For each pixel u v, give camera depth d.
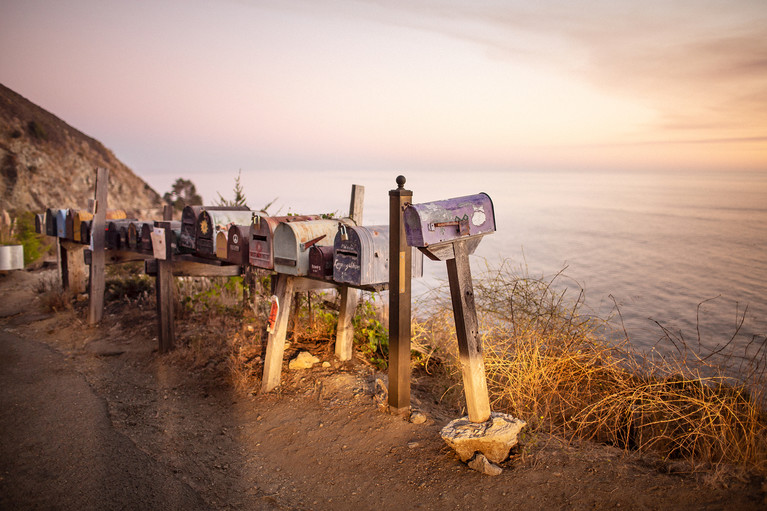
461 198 3.25
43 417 4.05
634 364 4.05
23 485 3.03
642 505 2.45
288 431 3.68
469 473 2.91
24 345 6.10
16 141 26.27
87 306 7.68
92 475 3.15
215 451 3.48
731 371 3.83
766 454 2.71
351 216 4.73
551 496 2.62
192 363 5.14
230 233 4.68
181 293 7.45
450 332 5.13
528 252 26.12
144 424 3.91
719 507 2.35
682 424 3.25
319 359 4.84
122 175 31.91
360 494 2.86
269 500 2.87
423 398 4.19
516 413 3.66
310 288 4.52
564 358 3.95
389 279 3.58
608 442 3.38
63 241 8.03
